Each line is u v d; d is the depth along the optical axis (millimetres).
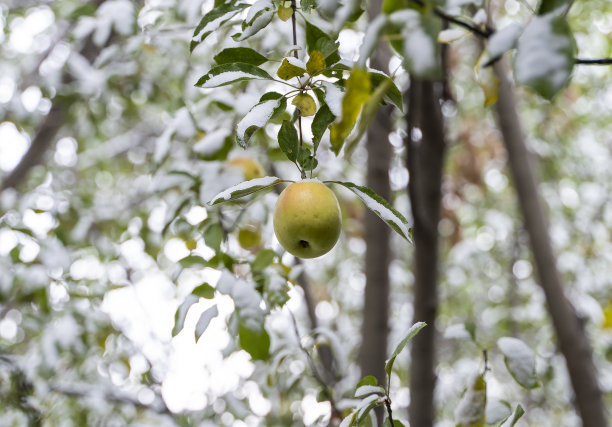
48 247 2773
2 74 4234
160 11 2809
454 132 5348
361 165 3971
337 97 1161
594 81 5293
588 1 4688
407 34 852
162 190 1980
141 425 3312
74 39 2695
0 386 3035
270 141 2229
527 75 830
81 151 4645
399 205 4992
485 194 5758
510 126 3326
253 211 2098
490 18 2871
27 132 4094
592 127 5949
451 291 6254
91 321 3055
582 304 4270
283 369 2521
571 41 833
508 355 1583
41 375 2785
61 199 3283
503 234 6137
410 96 2287
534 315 5504
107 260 3164
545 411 5641
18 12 3900
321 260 5430
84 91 3191
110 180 5770
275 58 2191
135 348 3479
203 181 1956
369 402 1316
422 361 2773
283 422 3051
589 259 5590
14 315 3777
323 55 1309
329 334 2152
